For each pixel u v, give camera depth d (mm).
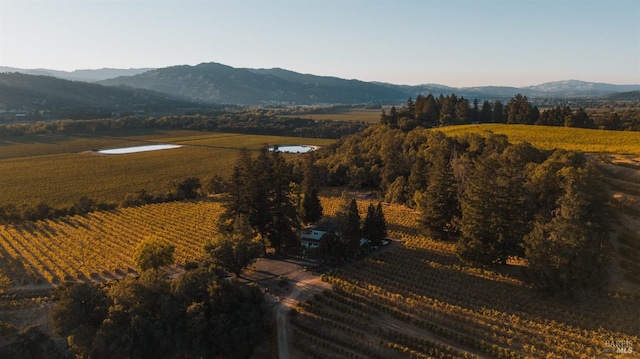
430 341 41719
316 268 59781
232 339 41938
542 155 78812
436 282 54625
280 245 66250
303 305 48938
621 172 69125
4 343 42062
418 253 65875
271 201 66125
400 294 51188
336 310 48531
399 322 45906
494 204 55906
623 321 43281
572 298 48188
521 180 59031
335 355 41625
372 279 55625
